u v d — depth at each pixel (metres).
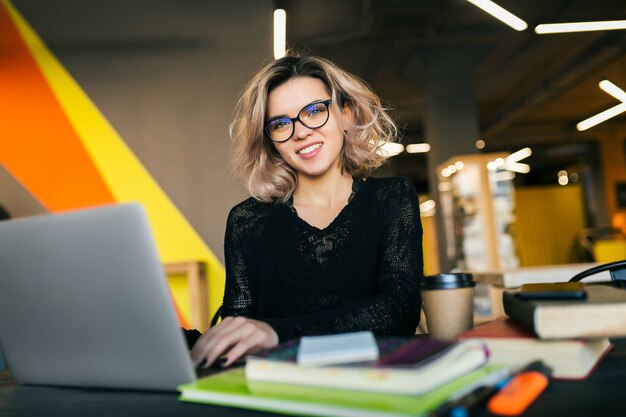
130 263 0.72
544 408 0.60
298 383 0.64
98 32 4.35
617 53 8.35
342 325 1.06
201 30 4.41
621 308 0.68
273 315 1.49
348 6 6.36
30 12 4.30
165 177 4.27
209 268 4.21
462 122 8.50
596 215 14.73
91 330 0.78
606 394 0.63
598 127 13.39
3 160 4.16
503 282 1.96
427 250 13.35
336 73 1.50
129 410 0.69
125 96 4.31
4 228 0.80
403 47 7.99
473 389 0.61
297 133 1.46
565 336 0.70
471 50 8.19
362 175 1.60
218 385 0.70
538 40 7.98
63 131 4.23
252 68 4.39
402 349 0.67
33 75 4.26
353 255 1.46
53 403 0.76
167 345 0.73
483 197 6.71
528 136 14.07
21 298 0.83
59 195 4.17
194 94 4.36
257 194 1.58
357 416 0.55
